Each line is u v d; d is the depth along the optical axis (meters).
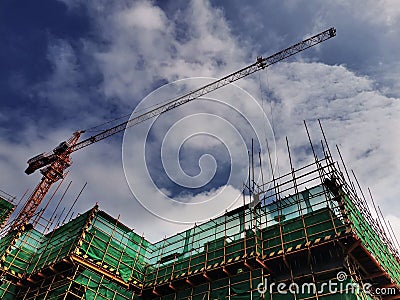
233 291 29.30
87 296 32.19
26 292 35.47
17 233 40.09
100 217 38.25
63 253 34.84
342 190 29.25
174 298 33.94
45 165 81.38
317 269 26.89
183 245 38.66
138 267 38.69
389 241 36.03
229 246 32.38
